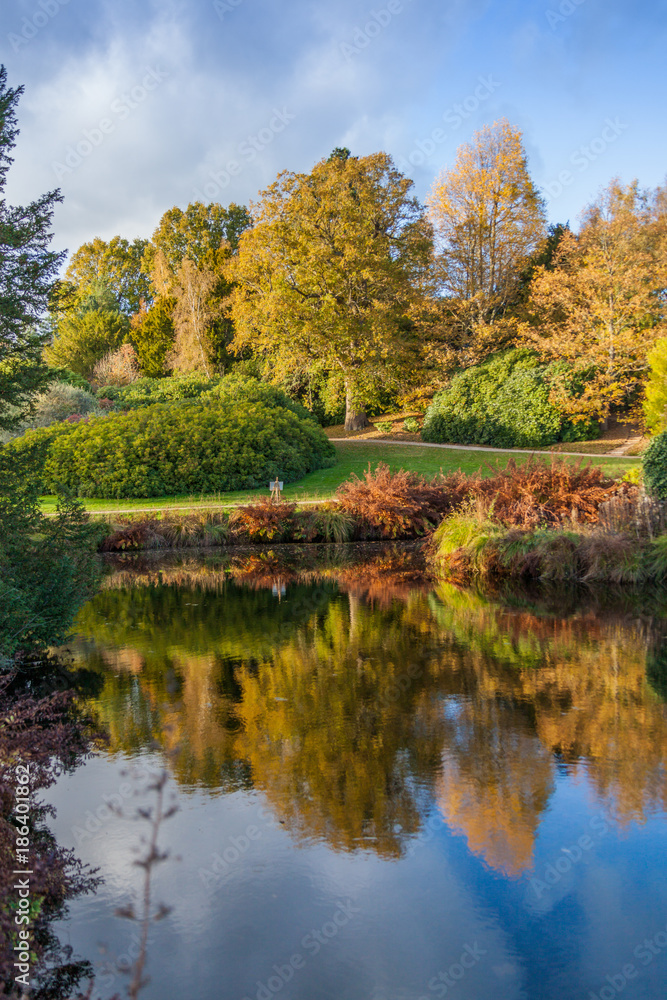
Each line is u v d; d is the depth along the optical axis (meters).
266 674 6.50
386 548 15.84
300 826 3.78
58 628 7.36
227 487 21.97
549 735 4.93
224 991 2.59
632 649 7.15
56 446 21.42
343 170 31.52
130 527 16.75
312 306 31.88
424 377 34.81
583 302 29.89
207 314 41.34
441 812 3.90
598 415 29.52
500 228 33.38
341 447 29.52
